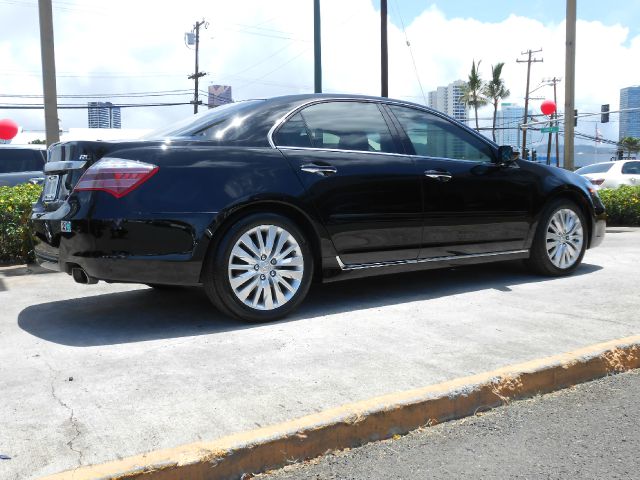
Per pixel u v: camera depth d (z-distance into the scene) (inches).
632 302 177.9
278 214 162.1
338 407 102.7
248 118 167.2
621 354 132.9
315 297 192.2
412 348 135.4
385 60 749.3
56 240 151.5
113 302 188.9
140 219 144.5
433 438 102.3
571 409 113.6
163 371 122.2
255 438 91.4
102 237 143.6
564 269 222.1
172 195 147.6
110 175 145.0
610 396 119.6
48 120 369.7
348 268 173.9
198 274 150.9
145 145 150.3
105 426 97.2
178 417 100.3
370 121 186.2
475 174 199.0
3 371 123.4
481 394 112.2
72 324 161.5
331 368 122.7
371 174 176.2
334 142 176.9
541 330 149.2
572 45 613.9
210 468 87.2
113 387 113.7
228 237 152.6
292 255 163.5
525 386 118.1
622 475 90.5
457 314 166.4
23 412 102.8
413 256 187.5
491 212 201.9
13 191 285.7
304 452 94.5
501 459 95.3
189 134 160.4
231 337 146.2
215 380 116.7
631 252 283.9
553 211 217.5
